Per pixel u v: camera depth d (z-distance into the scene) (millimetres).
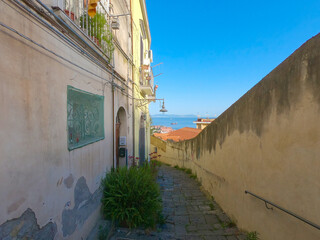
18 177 1654
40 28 1978
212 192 5617
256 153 3082
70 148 2500
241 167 3635
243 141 3551
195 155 8391
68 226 2451
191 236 3504
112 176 3859
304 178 2084
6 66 1552
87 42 3061
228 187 4316
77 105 2730
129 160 6047
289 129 2328
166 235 3510
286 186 2367
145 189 3795
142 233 3520
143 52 9961
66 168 2416
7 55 1564
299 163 2158
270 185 2693
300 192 2139
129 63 6176
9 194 1561
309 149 2020
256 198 3080
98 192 3439
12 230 1593
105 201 3607
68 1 2832
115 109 4547
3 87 1521
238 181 3766
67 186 2443
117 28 4242
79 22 2908
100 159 3590
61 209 2301
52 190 2127
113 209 3516
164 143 16172
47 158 2047
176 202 5332
